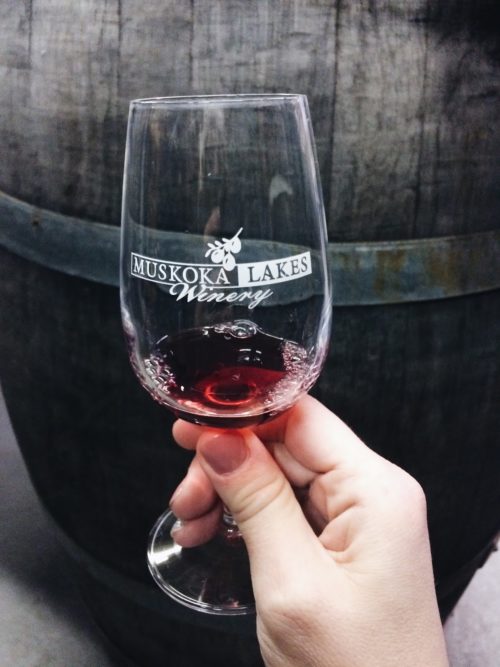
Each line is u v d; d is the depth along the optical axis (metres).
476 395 0.24
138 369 0.18
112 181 0.21
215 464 0.17
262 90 0.19
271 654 0.18
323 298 0.17
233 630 0.26
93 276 0.22
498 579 0.35
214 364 0.17
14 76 0.22
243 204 0.16
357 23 0.19
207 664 0.28
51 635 0.32
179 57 0.20
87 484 0.26
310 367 0.17
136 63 0.20
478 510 0.26
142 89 0.20
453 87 0.20
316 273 0.16
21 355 0.25
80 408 0.24
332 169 0.20
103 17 0.20
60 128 0.21
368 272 0.21
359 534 0.17
